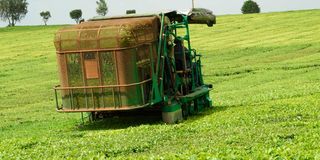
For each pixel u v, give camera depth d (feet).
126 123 94.22
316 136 63.41
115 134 79.10
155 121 94.02
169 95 93.09
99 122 98.43
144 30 89.25
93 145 69.62
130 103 87.25
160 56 91.97
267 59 218.59
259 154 52.03
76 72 89.61
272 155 51.75
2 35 422.00
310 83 136.56
